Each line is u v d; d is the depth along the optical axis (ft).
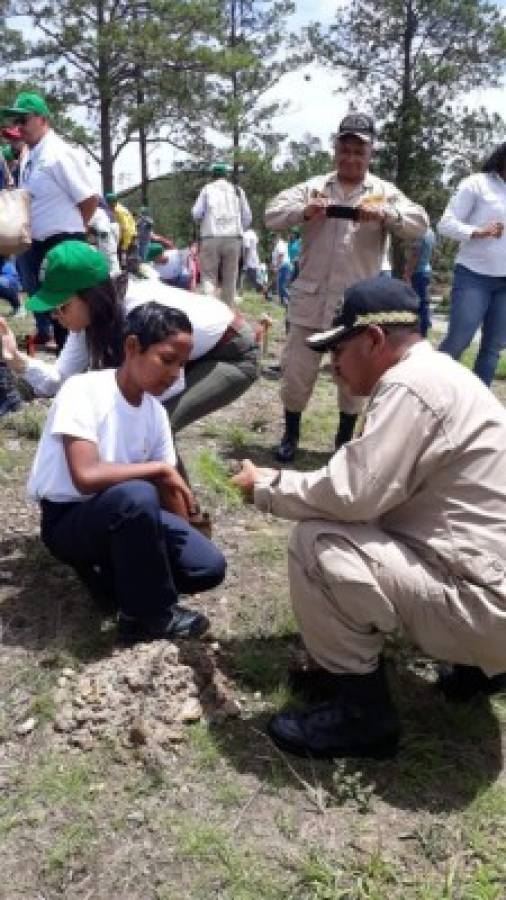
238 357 12.76
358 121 16.02
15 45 87.25
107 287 10.59
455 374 8.32
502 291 19.42
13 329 26.43
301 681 9.85
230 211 31.83
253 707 9.55
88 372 10.64
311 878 7.42
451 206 19.11
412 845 7.85
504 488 8.25
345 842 7.84
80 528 9.83
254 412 20.65
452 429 8.09
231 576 12.35
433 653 8.54
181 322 9.62
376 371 8.60
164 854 7.66
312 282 16.34
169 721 8.95
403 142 98.22
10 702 9.45
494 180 18.81
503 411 8.54
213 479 14.58
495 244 18.83
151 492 9.43
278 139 102.06
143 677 9.12
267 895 7.27
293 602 8.64
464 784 8.59
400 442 7.98
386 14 94.99
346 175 16.30
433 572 8.25
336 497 8.10
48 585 11.68
